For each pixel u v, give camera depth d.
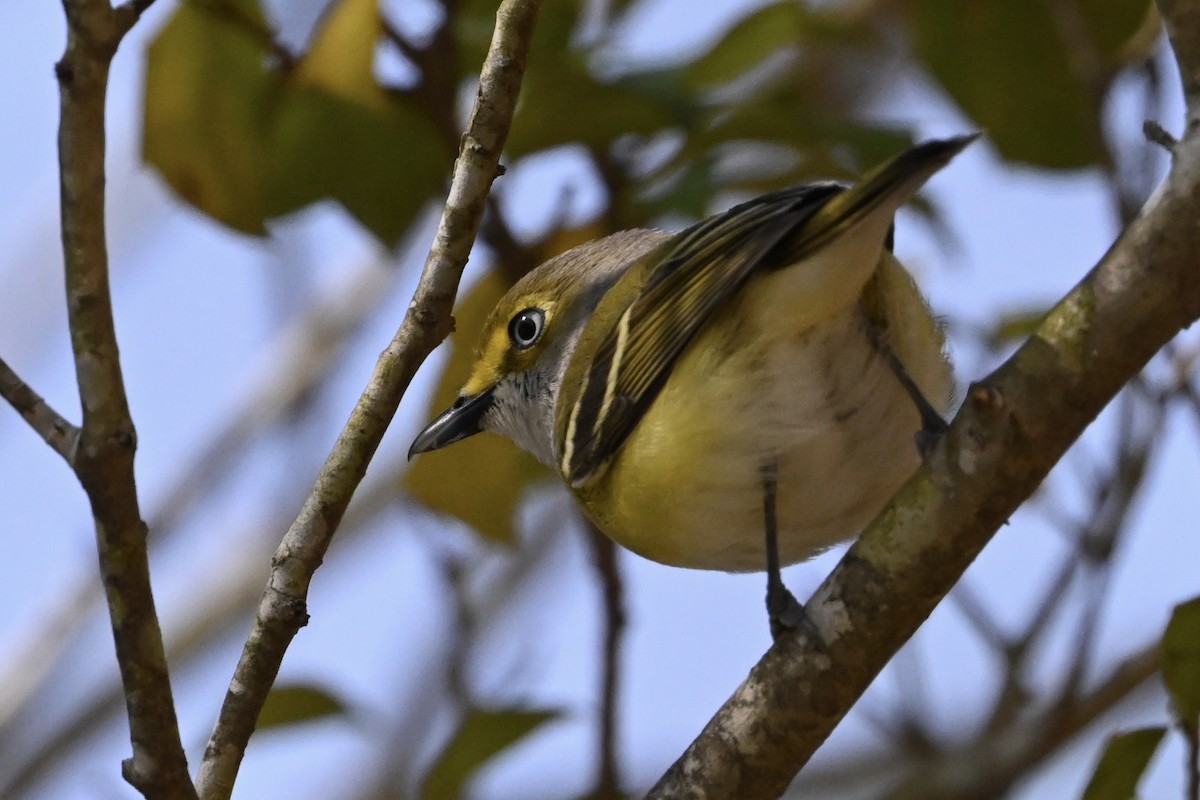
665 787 6.82
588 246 9.59
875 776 13.43
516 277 9.99
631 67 9.65
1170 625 6.69
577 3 9.72
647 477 7.67
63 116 5.25
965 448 6.09
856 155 9.63
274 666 6.24
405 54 9.21
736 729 6.68
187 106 9.13
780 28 9.84
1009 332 10.59
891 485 7.71
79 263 5.32
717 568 8.38
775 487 7.48
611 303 8.62
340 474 6.21
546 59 8.98
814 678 6.50
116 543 5.57
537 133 9.31
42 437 5.54
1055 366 5.89
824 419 7.29
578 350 8.64
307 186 9.80
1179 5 5.62
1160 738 6.81
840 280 6.84
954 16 10.17
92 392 5.40
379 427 6.21
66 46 5.22
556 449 8.75
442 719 12.79
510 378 9.59
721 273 6.90
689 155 9.60
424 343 6.16
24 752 13.32
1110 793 6.97
